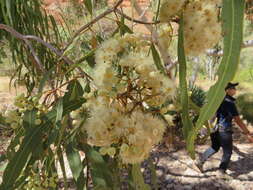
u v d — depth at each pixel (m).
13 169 1.16
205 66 9.93
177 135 5.08
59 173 4.30
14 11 2.63
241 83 8.88
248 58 10.28
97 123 0.80
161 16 0.85
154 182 1.65
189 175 4.37
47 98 1.27
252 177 4.29
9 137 3.30
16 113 1.18
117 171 1.44
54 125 1.17
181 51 0.84
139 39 0.93
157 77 0.84
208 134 1.50
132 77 0.85
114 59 0.88
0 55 3.71
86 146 1.38
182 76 0.89
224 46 0.66
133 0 1.20
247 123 6.38
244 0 0.66
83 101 1.20
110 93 0.81
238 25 0.65
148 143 0.80
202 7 0.81
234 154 4.93
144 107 0.88
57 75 1.34
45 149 1.26
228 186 4.13
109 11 1.25
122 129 0.80
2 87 9.04
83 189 1.42
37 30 2.76
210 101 0.69
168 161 4.67
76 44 1.39
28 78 2.93
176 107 0.98
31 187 1.21
